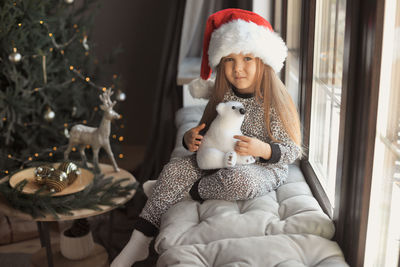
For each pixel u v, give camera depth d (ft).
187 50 8.19
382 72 3.35
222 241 4.09
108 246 6.63
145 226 4.91
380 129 3.47
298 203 4.69
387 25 3.25
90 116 8.74
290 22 6.76
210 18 5.26
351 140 3.87
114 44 10.30
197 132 5.03
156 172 8.52
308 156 5.79
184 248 4.06
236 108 4.82
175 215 4.67
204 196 4.86
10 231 7.06
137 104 10.68
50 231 7.40
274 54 4.90
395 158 3.17
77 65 8.44
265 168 5.16
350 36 3.65
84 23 8.39
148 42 10.26
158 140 8.53
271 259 3.82
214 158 4.79
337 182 4.19
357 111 3.73
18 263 6.57
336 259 3.89
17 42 7.13
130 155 10.25
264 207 4.68
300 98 5.97
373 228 3.73
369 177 3.61
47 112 7.52
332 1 4.77
